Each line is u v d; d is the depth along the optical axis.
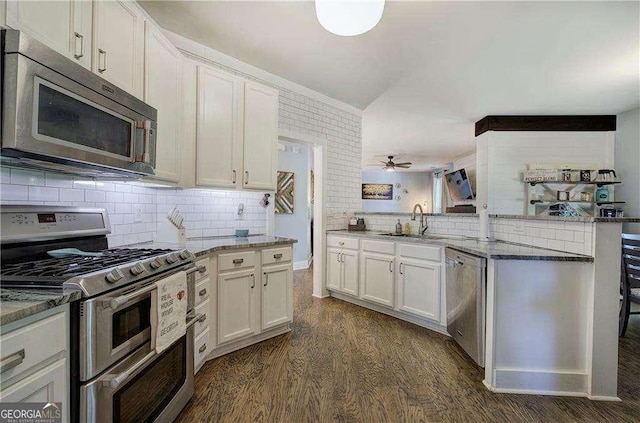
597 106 4.13
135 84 1.78
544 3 2.12
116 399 1.13
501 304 1.97
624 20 2.29
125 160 1.57
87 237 1.74
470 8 2.18
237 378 2.03
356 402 1.79
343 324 3.06
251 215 3.12
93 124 1.38
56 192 1.64
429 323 2.96
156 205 2.55
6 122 1.03
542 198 4.49
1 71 1.03
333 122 4.06
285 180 5.60
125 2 1.69
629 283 2.68
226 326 2.31
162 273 1.46
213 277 2.23
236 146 2.62
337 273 3.88
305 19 2.35
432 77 3.34
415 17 2.29
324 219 4.02
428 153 7.79
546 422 1.64
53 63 1.17
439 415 1.69
